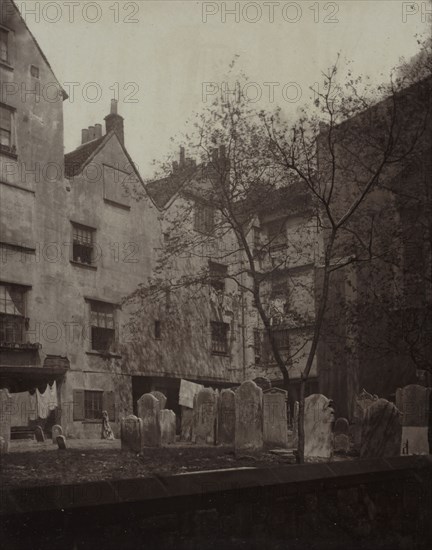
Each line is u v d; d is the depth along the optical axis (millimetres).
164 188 15547
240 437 12695
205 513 3555
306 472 4227
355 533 4543
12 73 14016
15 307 14250
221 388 17641
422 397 12219
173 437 15000
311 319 13602
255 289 12438
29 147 14477
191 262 16609
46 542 2801
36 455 9219
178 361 16547
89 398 14766
